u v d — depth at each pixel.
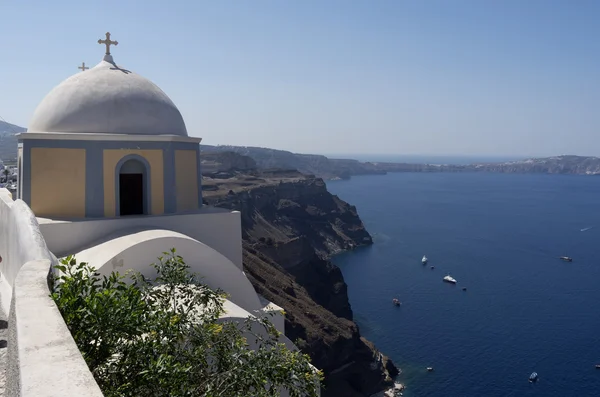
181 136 17.42
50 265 7.05
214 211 17.61
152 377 5.57
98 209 16.20
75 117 16.53
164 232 14.62
